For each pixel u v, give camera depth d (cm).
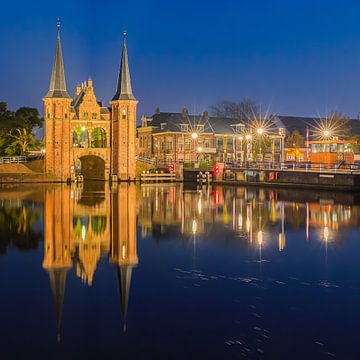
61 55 8900
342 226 3106
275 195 5659
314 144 8544
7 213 3844
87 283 1766
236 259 2145
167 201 4934
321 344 1226
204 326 1341
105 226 3156
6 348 1217
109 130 9362
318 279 1806
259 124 11250
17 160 8969
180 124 11169
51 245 2503
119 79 9244
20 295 1627
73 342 1249
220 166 8238
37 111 10425
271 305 1506
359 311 1451
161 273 1905
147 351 1197
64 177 8775
